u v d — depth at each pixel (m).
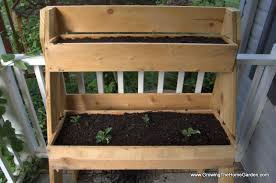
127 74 2.04
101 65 1.09
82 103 1.41
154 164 1.17
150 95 1.40
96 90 1.92
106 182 1.64
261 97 1.44
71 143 1.20
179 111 1.42
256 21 1.74
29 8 2.08
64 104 1.38
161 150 1.14
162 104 1.43
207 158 1.16
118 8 1.14
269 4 1.57
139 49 1.06
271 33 1.47
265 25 1.54
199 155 1.16
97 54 1.06
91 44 1.04
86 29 1.18
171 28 1.20
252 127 1.58
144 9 1.15
